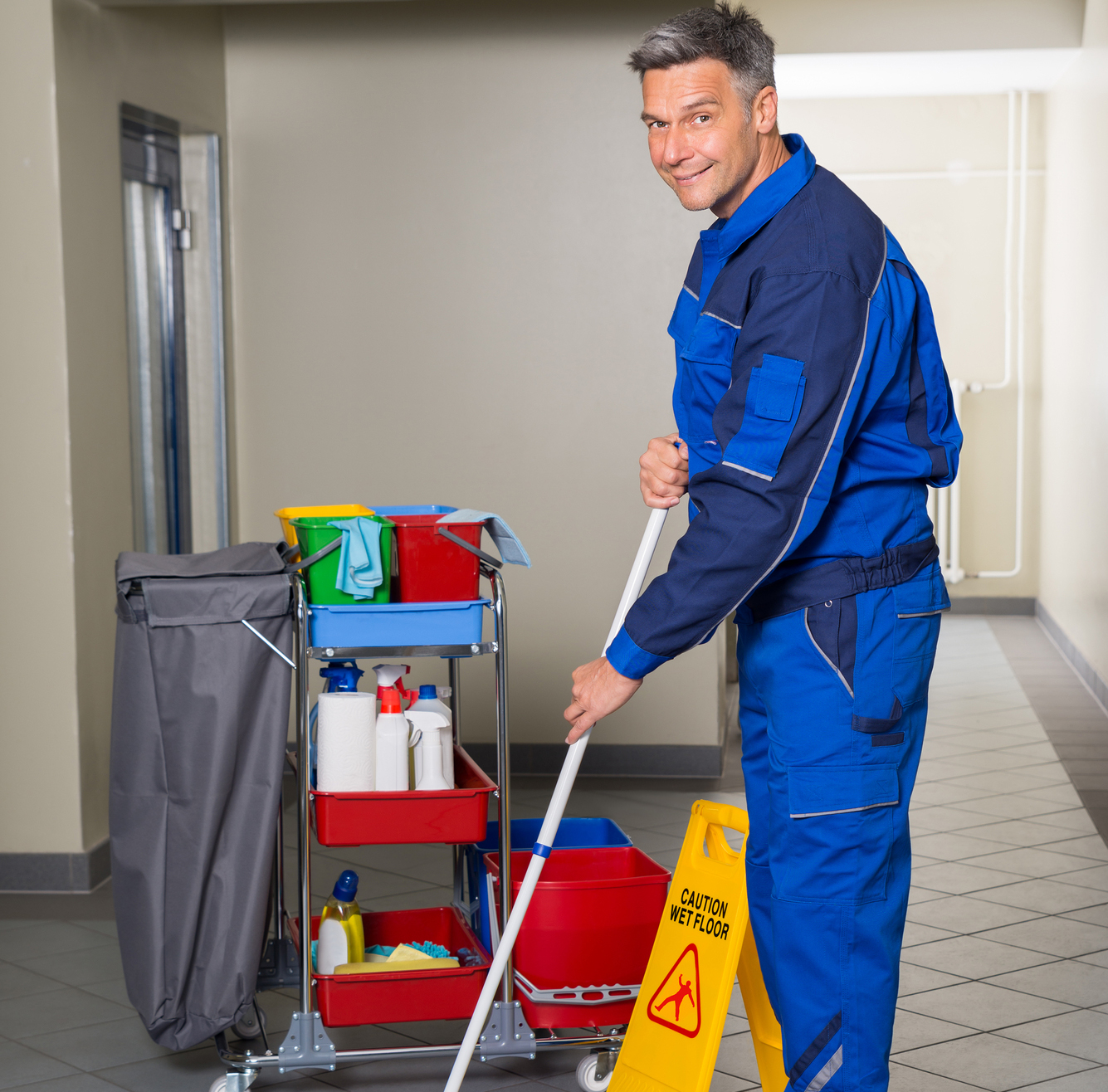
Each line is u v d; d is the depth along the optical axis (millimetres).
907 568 1711
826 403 1570
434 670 4473
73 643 3359
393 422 4492
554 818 1911
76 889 3396
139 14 3787
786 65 6922
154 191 4207
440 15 4371
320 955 2363
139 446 4062
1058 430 7227
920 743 1744
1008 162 7812
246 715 2184
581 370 4422
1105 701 5621
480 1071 2375
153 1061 2424
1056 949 2936
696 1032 1999
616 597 4453
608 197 4379
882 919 1686
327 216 4457
